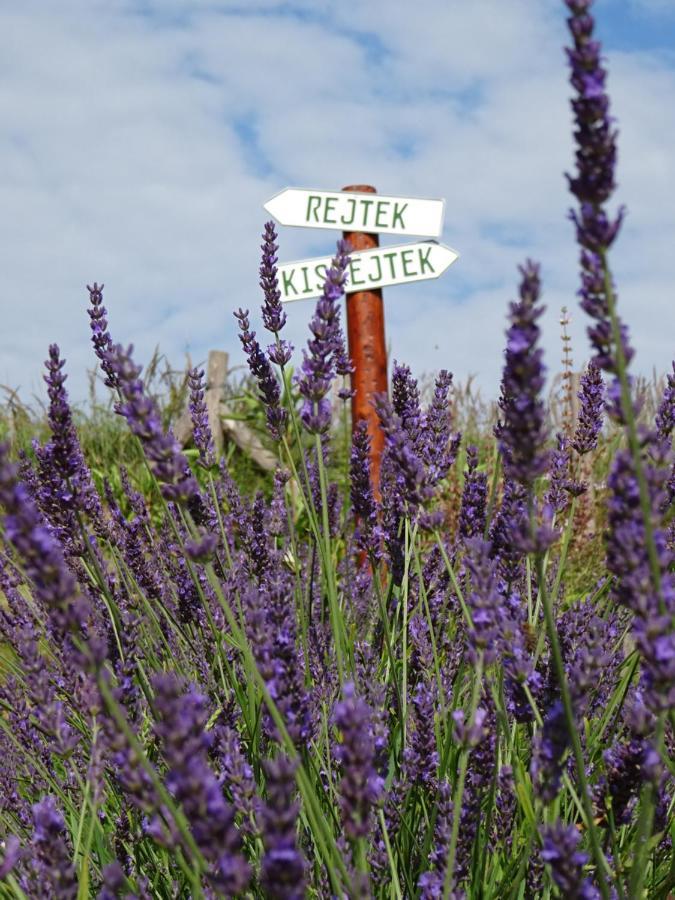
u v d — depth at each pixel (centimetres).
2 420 820
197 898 140
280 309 261
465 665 266
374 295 654
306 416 223
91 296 238
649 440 134
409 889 196
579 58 128
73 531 243
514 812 204
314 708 221
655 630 130
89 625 213
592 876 185
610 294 130
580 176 129
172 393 909
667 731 190
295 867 108
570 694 153
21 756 261
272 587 172
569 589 482
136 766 132
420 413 264
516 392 143
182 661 275
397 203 626
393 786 199
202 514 261
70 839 215
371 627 326
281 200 623
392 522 275
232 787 166
